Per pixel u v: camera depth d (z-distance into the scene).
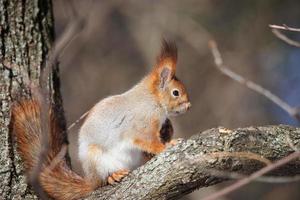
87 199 9.49
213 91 21.16
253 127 9.00
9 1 10.66
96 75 21.55
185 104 11.60
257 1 21.84
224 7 22.00
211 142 8.77
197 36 21.20
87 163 10.78
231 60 21.55
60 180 10.32
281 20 21.84
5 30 10.53
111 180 10.47
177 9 21.77
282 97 21.61
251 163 8.74
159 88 11.55
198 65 21.47
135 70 21.83
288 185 20.05
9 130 9.98
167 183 8.82
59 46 7.15
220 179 8.87
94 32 21.66
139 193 8.97
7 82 10.23
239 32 21.86
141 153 11.23
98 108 11.13
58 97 10.88
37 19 10.88
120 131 11.04
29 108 10.17
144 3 21.92
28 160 9.97
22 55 10.55
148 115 11.30
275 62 21.88
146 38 21.42
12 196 9.75
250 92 21.22
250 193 20.11
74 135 18.31
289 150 8.84
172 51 11.71
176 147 8.95
